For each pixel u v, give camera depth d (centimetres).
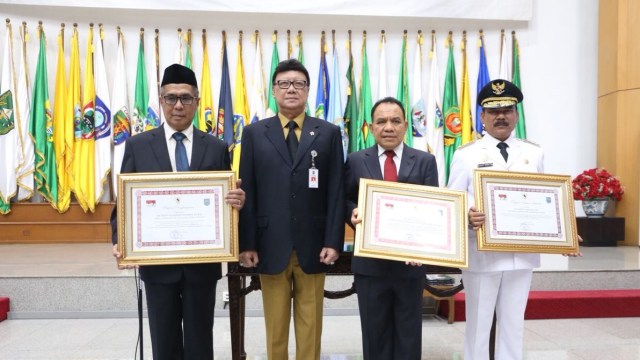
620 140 603
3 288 373
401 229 198
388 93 630
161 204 191
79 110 585
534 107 642
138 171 200
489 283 212
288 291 213
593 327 354
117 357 292
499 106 214
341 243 208
